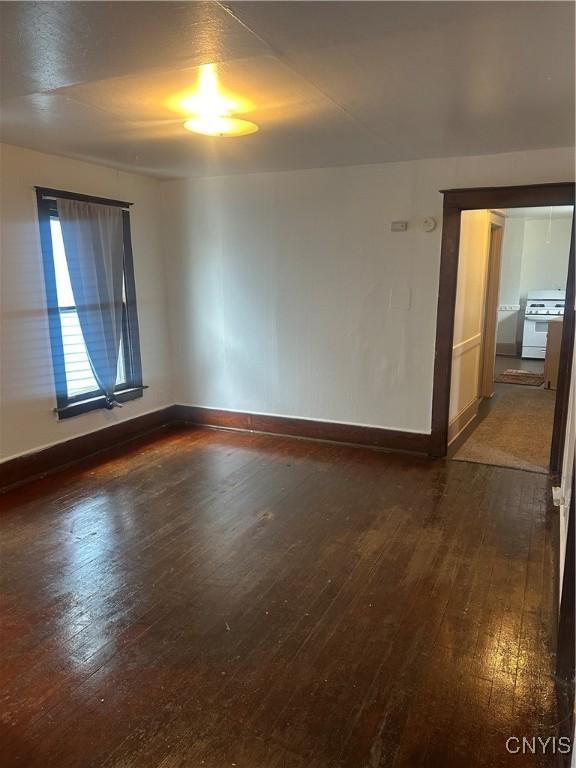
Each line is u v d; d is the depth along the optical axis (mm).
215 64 2223
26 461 4086
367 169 4402
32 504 3701
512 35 1943
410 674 2127
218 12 1751
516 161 3904
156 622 2467
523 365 8867
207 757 1778
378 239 4473
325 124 3184
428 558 2980
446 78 2398
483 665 2168
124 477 4180
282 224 4816
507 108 2852
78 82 2424
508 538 3193
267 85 2480
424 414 4559
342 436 4926
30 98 2680
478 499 3730
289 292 4914
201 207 5137
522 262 9641
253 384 5258
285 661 2211
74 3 1675
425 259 4344
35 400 4125
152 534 3279
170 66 2250
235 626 2434
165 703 2002
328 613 2516
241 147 3779
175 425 5609
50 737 1863
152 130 3342
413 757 1767
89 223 4387
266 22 1824
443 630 2385
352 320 4703
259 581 2779
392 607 2553
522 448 4770
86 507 3656
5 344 3865
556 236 9336
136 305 5094
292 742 1828
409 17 1801
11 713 1966
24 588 2734
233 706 1983
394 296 4500
